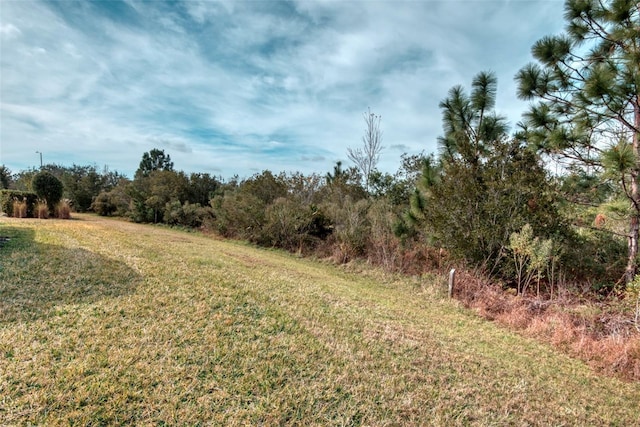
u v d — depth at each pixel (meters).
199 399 2.22
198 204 18.34
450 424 2.34
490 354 3.81
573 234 6.61
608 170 4.77
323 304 4.68
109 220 17.12
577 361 3.93
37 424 1.82
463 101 7.65
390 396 2.58
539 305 5.61
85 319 3.04
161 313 3.37
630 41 4.97
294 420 2.16
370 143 17.02
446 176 7.75
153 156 41.31
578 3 5.46
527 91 6.20
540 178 6.77
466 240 7.19
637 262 5.66
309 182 15.51
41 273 4.04
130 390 2.19
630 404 3.02
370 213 10.31
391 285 7.64
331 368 2.86
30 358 2.37
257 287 4.84
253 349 2.96
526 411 2.64
